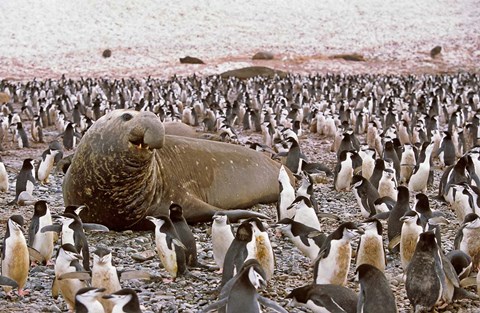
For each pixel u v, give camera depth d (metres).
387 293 7.42
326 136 27.41
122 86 42.78
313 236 9.91
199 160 14.67
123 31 62.06
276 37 62.97
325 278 8.92
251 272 7.04
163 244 9.65
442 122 32.69
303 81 46.66
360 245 9.48
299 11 68.38
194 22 64.88
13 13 62.44
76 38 59.94
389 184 14.37
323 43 62.03
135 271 8.43
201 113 34.47
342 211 14.54
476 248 9.91
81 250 9.52
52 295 8.89
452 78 49.47
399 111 32.03
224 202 14.86
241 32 63.66
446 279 8.53
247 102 36.25
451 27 64.94
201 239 12.29
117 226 12.92
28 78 50.56
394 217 11.06
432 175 17.33
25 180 15.16
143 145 12.02
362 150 18.92
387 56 59.28
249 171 15.48
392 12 68.44
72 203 13.04
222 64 55.69
